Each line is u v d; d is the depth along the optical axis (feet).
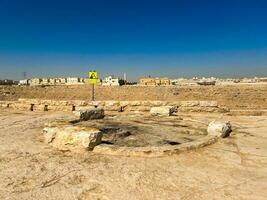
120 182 19.89
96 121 44.24
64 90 190.08
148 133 36.58
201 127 40.55
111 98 170.40
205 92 156.56
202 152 27.43
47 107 58.03
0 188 18.62
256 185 19.77
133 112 54.90
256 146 29.94
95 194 18.04
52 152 26.66
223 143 31.09
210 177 21.12
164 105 55.47
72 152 26.66
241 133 36.37
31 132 35.65
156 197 17.76
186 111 55.06
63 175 20.95
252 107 115.75
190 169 22.77
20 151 26.89
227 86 165.27
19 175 20.84
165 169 22.65
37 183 19.51
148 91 172.76
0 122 43.11
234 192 18.63
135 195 17.98
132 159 24.97
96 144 27.27
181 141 32.76
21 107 59.31
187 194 18.24
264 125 42.01
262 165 23.90
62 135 27.40
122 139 33.47
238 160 25.14
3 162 23.66
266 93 141.49
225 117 49.26
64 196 17.65
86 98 172.86
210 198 17.72
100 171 21.84
